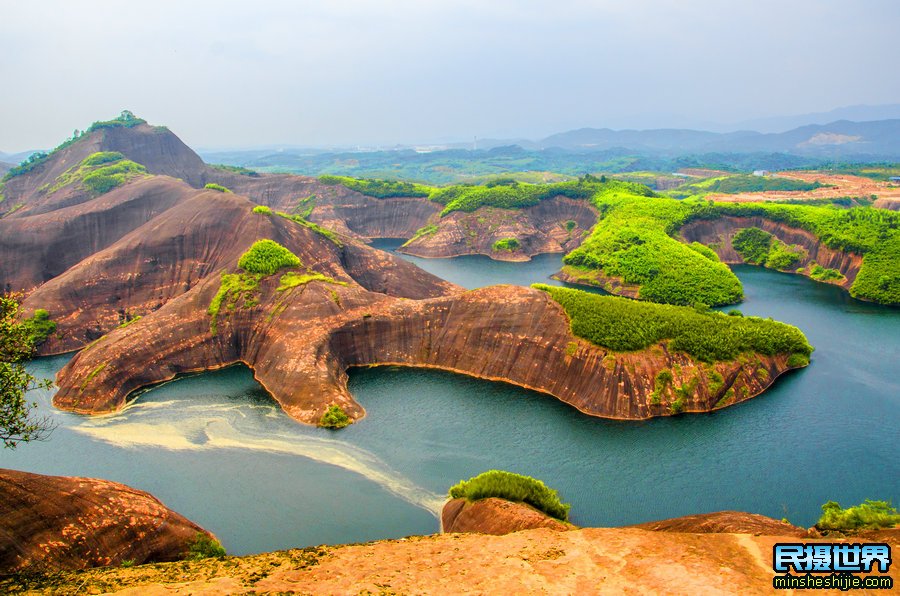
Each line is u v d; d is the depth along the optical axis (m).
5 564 45.09
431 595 35.34
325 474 80.56
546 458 83.25
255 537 67.06
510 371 110.19
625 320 106.31
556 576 37.31
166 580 38.06
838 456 82.31
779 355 111.62
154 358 114.12
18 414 47.47
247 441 90.12
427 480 78.81
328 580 37.59
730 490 74.81
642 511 71.00
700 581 35.16
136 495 58.91
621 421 93.88
